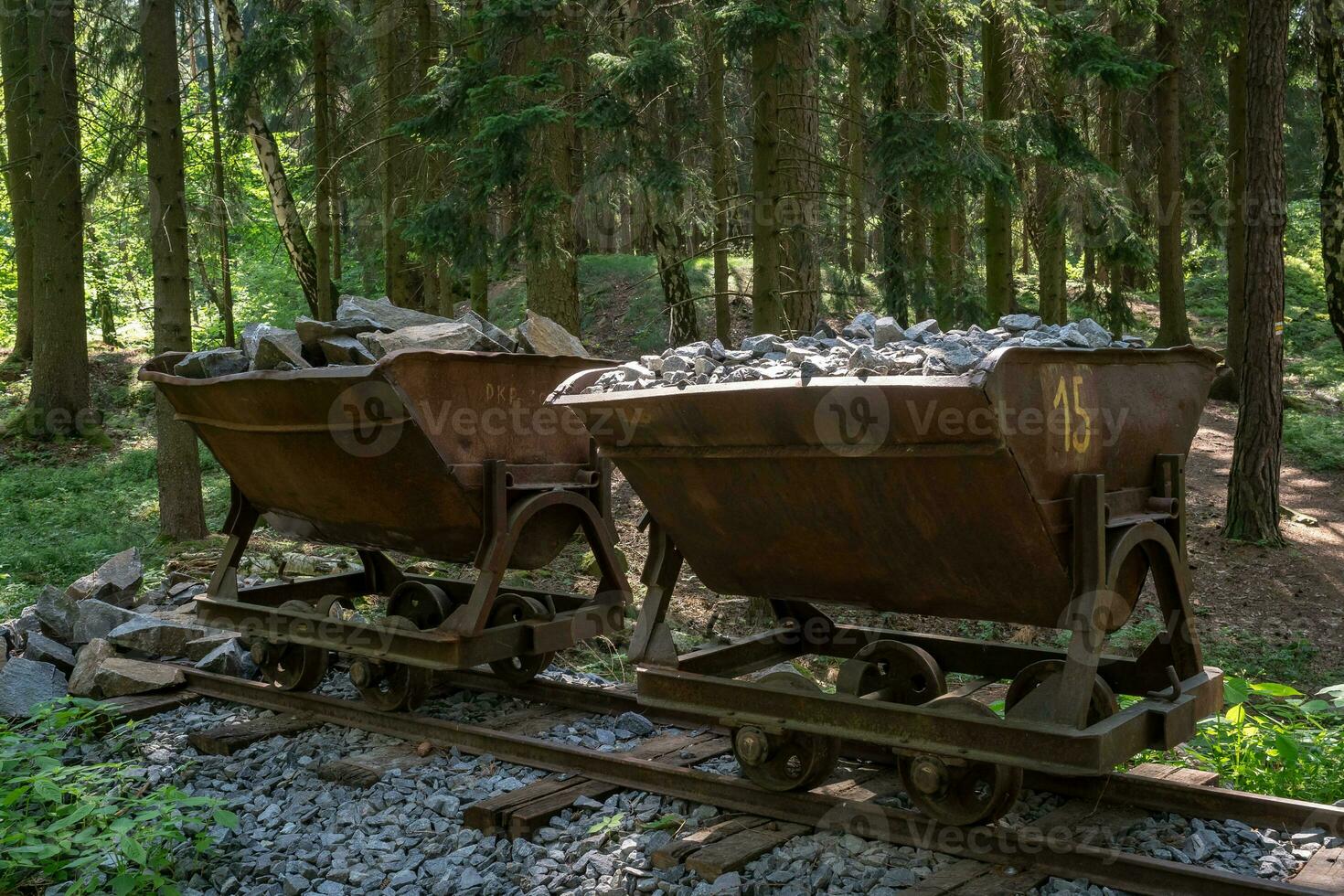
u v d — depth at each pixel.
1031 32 12.28
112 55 16.27
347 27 15.88
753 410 4.19
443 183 14.73
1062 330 4.09
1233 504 14.03
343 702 5.99
